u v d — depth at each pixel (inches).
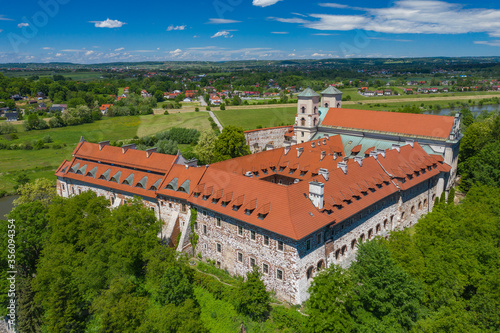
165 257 2396.7
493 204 2923.2
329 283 1819.6
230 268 2559.1
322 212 2298.2
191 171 2970.0
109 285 2285.9
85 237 2623.0
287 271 2156.7
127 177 3304.6
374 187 2746.1
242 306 2138.3
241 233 2413.9
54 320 2161.7
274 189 2325.3
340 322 1755.7
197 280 2436.0
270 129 5841.5
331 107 4889.3
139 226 2527.1
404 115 4065.0
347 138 4372.5
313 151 3558.1
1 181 5241.1
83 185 3646.7
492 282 1875.0
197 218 2758.4
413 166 3238.2
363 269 1987.0
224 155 4645.7
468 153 4525.1
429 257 2162.9
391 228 3016.7
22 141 6727.4
